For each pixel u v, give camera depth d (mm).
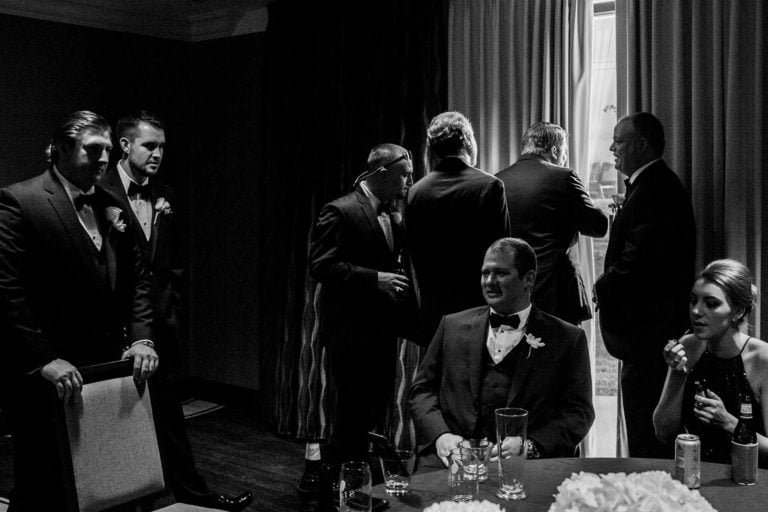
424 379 2744
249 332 5895
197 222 6184
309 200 5184
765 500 1871
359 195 3684
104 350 2955
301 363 5184
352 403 3703
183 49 6082
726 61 3635
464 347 2666
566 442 2502
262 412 5465
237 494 4020
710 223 3723
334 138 5055
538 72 4270
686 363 2562
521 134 4398
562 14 4176
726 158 3621
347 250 3629
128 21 5672
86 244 2873
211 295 6121
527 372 2562
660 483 1474
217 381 6109
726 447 2469
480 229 3387
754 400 2457
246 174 5852
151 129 3533
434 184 3461
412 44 4688
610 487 1397
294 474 4359
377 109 4832
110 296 2975
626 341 3336
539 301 3535
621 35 4027
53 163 2902
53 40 5309
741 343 2508
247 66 5793
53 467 2744
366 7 4867
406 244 3646
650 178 3283
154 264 3506
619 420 3979
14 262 2738
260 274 5480
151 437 2416
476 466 1884
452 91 4613
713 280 2492
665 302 3254
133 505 2340
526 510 1811
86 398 2260
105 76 5602
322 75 5086
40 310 2836
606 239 4312
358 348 3633
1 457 4504
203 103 6098
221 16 5793
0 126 5070
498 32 4402
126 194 3518
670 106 3828
